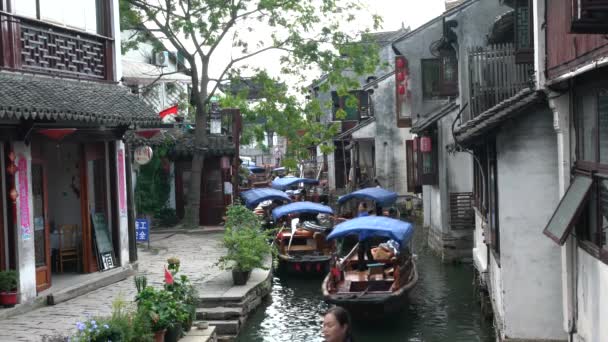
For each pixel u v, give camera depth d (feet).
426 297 49.52
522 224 30.25
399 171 100.22
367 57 72.23
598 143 22.56
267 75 71.61
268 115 72.23
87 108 35.22
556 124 26.55
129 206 48.11
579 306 25.71
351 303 41.24
